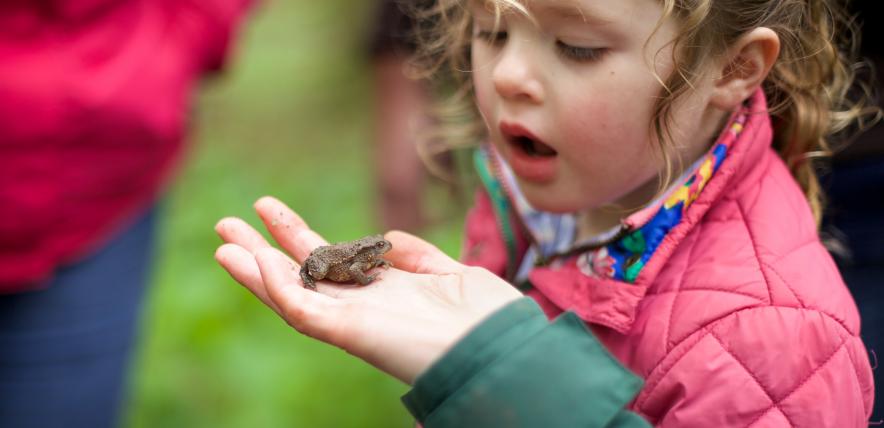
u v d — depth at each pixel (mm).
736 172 2270
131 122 3316
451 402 1752
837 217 3066
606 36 2070
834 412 2023
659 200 2244
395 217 5602
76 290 3441
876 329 2992
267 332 5219
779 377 2014
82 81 3131
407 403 1826
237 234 2479
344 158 8305
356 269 2410
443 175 4125
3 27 3000
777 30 2217
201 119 9562
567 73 2150
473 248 2961
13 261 3223
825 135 2660
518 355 1759
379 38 5035
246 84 10656
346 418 4648
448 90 3332
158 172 3693
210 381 4875
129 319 3744
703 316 2113
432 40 3258
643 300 2262
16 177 3096
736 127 2299
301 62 11062
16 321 3346
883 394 2955
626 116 2160
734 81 2225
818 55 2369
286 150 8617
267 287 2049
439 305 2096
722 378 2037
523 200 2814
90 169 3273
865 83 3043
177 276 5746
